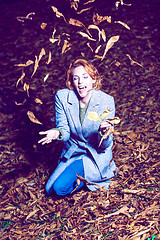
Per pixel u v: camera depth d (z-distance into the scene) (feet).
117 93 14.17
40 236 8.70
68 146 9.54
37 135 13.03
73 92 8.85
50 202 9.75
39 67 17.35
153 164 10.27
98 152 9.27
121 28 19.16
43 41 19.79
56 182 9.28
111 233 8.21
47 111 14.23
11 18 23.98
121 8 21.61
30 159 11.85
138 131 11.88
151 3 21.67
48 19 22.47
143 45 17.20
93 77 8.46
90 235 8.28
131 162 10.56
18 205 9.89
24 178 10.98
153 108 12.93
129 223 8.33
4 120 14.23
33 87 15.94
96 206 9.10
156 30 18.40
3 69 18.02
